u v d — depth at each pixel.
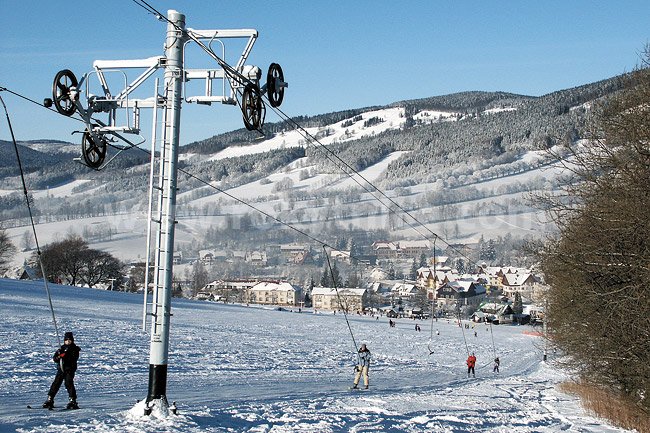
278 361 43.78
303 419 17.72
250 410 18.62
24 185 15.20
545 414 24.48
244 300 198.75
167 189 14.66
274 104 17.97
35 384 23.41
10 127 14.80
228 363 39.03
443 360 60.72
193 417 15.60
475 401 26.27
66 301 84.00
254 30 15.85
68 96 15.88
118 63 16.12
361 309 180.00
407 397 26.05
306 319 108.62
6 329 45.44
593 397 28.62
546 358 67.31
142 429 14.03
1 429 13.34
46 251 147.12
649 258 20.02
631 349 22.27
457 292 188.88
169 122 14.74
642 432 22.03
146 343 46.25
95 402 19.69
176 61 15.05
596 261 22.53
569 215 24.14
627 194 20.70
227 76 15.94
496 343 92.75
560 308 28.98
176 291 173.88
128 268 197.00
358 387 30.95
